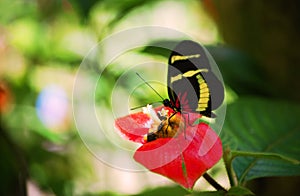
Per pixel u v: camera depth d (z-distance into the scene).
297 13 0.69
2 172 0.70
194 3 1.02
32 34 0.88
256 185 0.68
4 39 0.82
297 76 0.69
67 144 0.78
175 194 0.60
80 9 0.70
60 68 0.84
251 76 0.68
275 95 0.69
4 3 0.90
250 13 0.70
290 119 0.58
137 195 0.57
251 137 0.56
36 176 0.74
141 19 0.93
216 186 0.47
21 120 0.78
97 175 0.80
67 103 0.80
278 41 0.69
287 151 0.55
